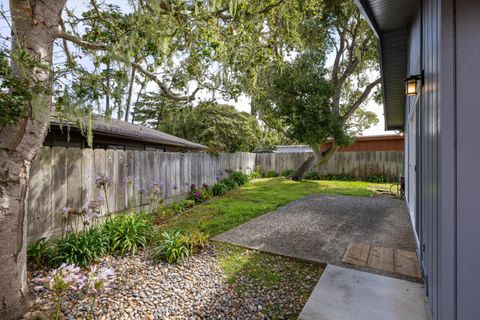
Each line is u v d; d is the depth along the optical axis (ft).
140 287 7.80
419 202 9.43
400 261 9.41
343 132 28.63
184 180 22.06
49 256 9.07
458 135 4.87
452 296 4.85
